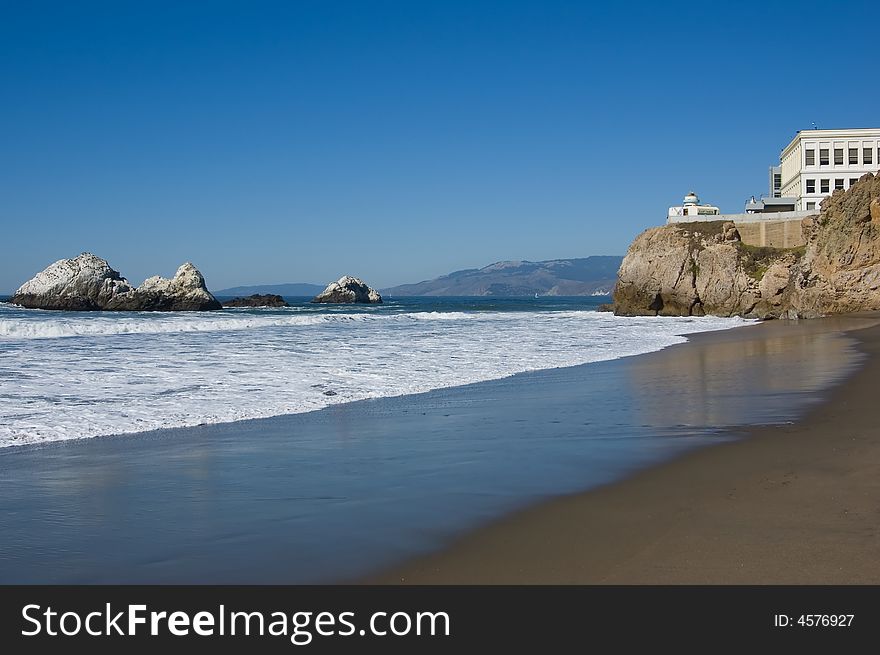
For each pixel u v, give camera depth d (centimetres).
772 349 2317
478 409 1220
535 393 1402
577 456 852
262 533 603
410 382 1555
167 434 1026
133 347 2364
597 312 7038
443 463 838
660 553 523
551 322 4588
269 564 538
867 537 535
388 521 624
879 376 1452
